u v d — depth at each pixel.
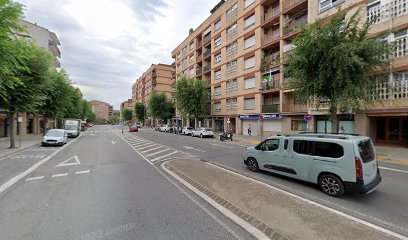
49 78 15.76
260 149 7.50
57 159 10.29
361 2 14.98
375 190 5.67
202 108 31.81
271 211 4.06
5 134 22.14
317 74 11.36
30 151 13.24
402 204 4.68
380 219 3.94
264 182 6.38
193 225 3.66
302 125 20.48
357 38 10.92
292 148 6.30
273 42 22.75
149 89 79.25
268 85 23.47
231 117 30.30
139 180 6.53
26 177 6.84
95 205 4.52
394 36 13.41
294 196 4.96
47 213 4.12
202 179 6.42
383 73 11.88
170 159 10.38
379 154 11.44
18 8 7.55
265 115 23.30
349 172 4.94
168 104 51.00
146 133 36.12
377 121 15.81
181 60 48.41
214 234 3.36
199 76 40.16
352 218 3.92
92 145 16.84
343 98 10.41
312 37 11.04
